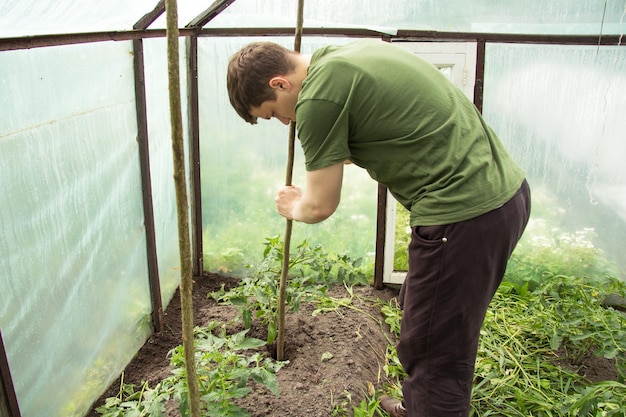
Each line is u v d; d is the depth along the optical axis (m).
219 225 3.48
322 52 1.74
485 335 2.89
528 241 3.33
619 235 3.24
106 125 2.37
